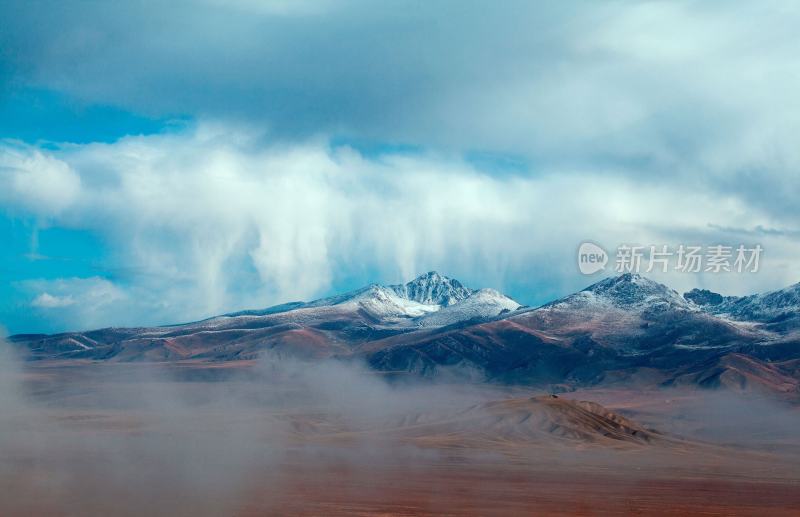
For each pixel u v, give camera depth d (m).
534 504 112.25
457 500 113.69
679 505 115.88
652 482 146.88
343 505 105.06
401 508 104.12
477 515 100.69
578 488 133.25
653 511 109.25
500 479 144.12
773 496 129.38
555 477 151.12
